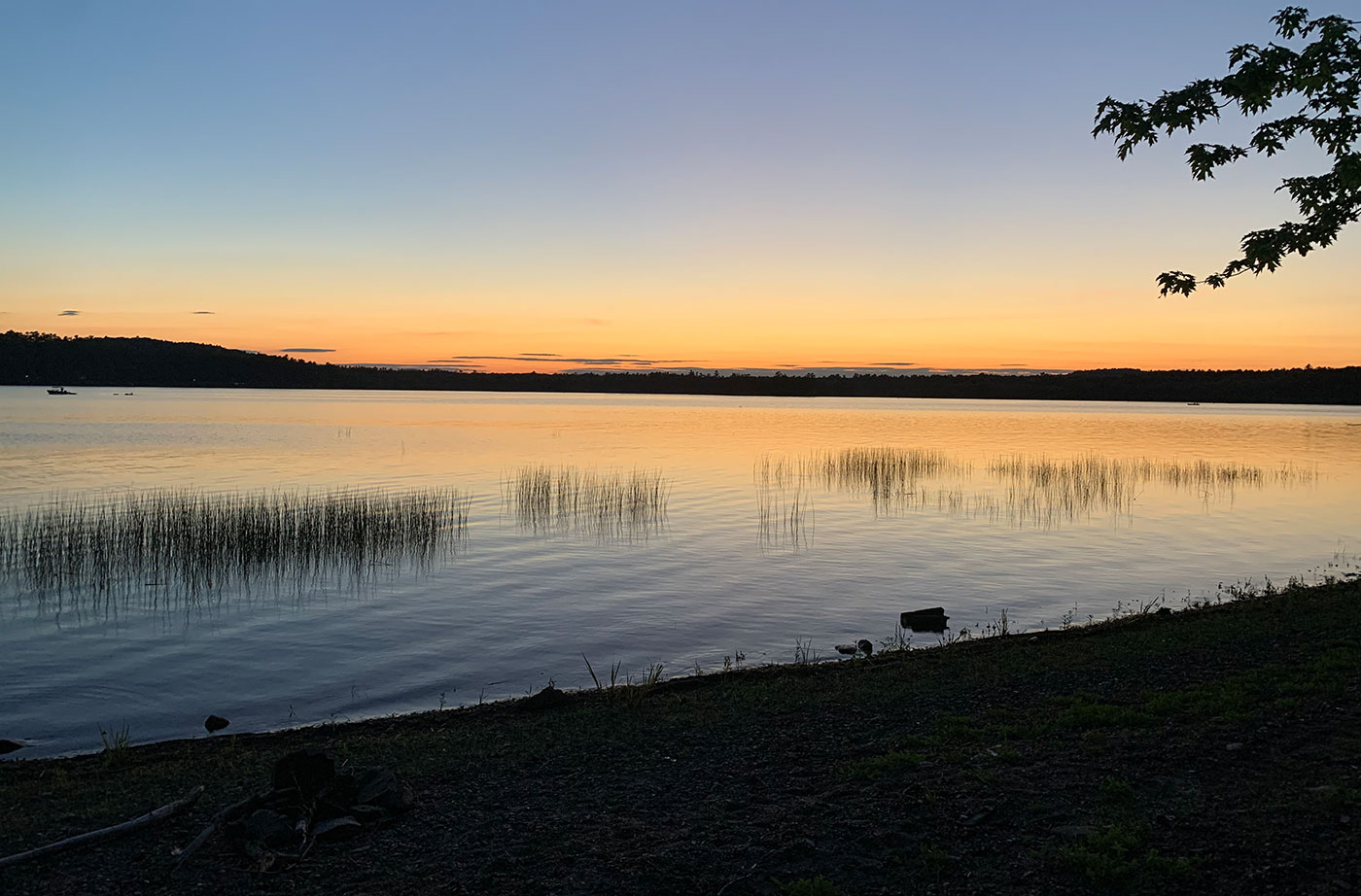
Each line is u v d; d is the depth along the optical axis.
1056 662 12.06
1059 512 32.12
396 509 28.36
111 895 5.95
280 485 37.41
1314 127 9.88
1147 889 5.34
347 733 10.75
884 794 7.24
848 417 130.38
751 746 9.09
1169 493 37.75
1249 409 191.88
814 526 28.91
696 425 99.94
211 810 7.52
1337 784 6.47
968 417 134.75
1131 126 10.12
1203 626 13.73
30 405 121.94
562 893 5.82
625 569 22.11
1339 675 9.38
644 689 11.89
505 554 23.98
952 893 5.53
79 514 27.59
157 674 13.79
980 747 8.34
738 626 16.75
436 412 130.62
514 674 13.80
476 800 7.70
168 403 140.12
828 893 5.59
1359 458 55.38
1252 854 5.61
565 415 126.06
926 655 13.59
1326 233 10.08
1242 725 8.09
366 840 6.80
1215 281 10.74
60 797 8.23
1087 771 7.36
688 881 5.92
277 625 16.80
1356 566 22.67
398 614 17.62
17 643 15.50
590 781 8.14
